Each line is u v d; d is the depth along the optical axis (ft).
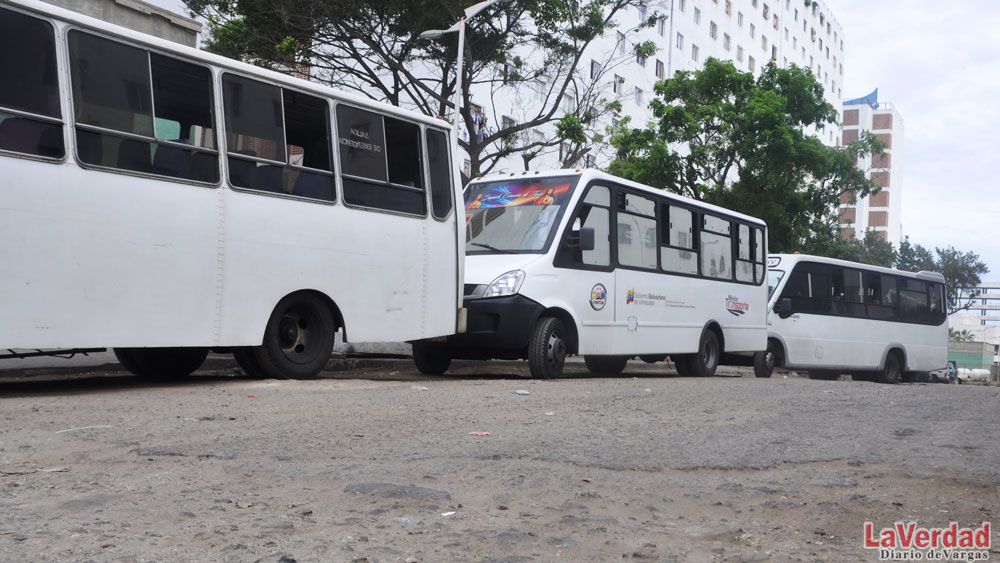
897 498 13.73
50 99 25.29
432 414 22.61
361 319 33.86
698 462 16.24
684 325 47.98
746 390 32.30
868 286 71.97
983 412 25.82
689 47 181.98
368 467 15.26
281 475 14.56
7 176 24.23
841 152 103.96
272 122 31.32
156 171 27.78
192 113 28.96
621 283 42.91
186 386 29.94
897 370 75.97
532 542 10.96
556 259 39.09
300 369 32.37
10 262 24.23
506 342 37.24
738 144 99.55
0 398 25.11
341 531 11.30
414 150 36.63
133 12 53.42
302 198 31.99
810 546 11.07
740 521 12.22
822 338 65.36
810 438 19.52
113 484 13.84
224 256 29.45
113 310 26.48
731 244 53.47
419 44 77.30
